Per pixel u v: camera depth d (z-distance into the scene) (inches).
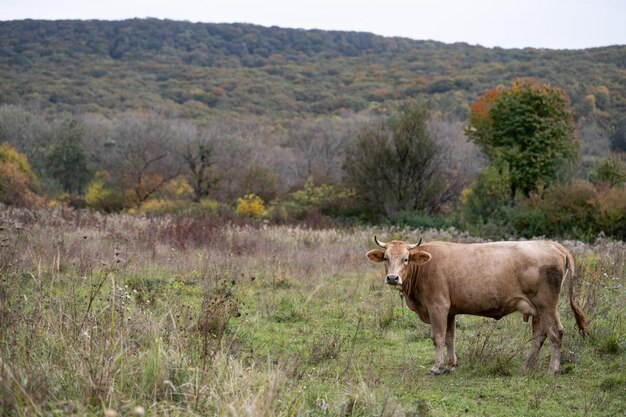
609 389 300.8
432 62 5935.0
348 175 1502.2
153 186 1749.5
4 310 274.2
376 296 494.3
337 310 456.1
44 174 2011.6
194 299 447.2
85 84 4478.3
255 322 408.2
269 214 1334.9
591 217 1038.4
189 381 233.0
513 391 300.5
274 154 2368.4
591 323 390.3
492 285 333.1
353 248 733.9
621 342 356.5
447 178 1467.8
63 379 231.5
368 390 259.8
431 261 339.6
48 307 322.3
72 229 719.1
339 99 4503.0
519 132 1310.3
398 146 1347.2
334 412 239.8
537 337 333.1
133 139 2036.2
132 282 474.0
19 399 211.0
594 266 546.6
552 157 1296.8
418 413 250.2
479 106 1625.2
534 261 330.0
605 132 2689.5
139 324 285.0
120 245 637.9
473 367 339.9
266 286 530.3
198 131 2213.3
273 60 6363.2
